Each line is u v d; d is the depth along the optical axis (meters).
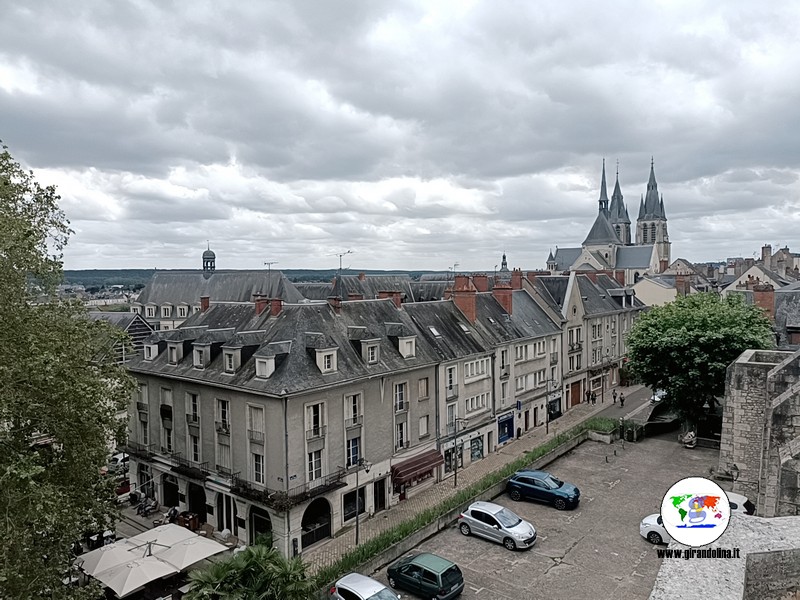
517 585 21.91
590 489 31.53
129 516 31.89
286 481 27.00
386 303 38.28
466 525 26.52
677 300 42.12
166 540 21.73
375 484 31.77
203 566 22.41
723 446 26.12
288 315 32.28
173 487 33.31
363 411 30.95
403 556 24.47
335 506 28.86
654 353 39.00
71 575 19.75
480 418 40.91
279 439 27.20
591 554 24.22
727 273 144.88
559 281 57.72
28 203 20.36
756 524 10.17
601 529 26.61
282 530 26.84
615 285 70.38
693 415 39.28
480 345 41.38
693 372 36.28
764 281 92.25
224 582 15.70
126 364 36.03
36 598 16.84
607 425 41.09
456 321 42.38
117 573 19.44
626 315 67.06
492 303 48.28
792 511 13.20
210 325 36.78
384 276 80.94
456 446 37.88
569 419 51.03
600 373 60.72
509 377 44.62
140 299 99.19
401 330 34.69
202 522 31.55
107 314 61.34
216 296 91.06
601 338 61.53
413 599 21.16
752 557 9.24
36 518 15.55
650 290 80.69
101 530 22.25
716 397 42.41
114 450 35.56
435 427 36.31
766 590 9.19
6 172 19.53
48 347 16.83
